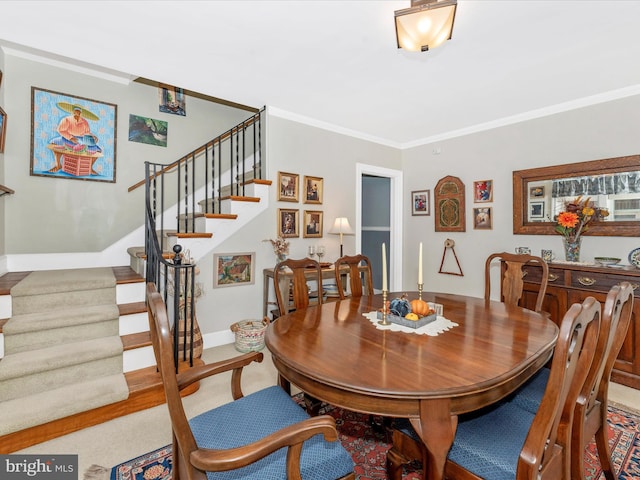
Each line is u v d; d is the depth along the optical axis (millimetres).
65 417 1818
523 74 2512
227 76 2582
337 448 1133
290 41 2072
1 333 2027
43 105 3133
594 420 1366
